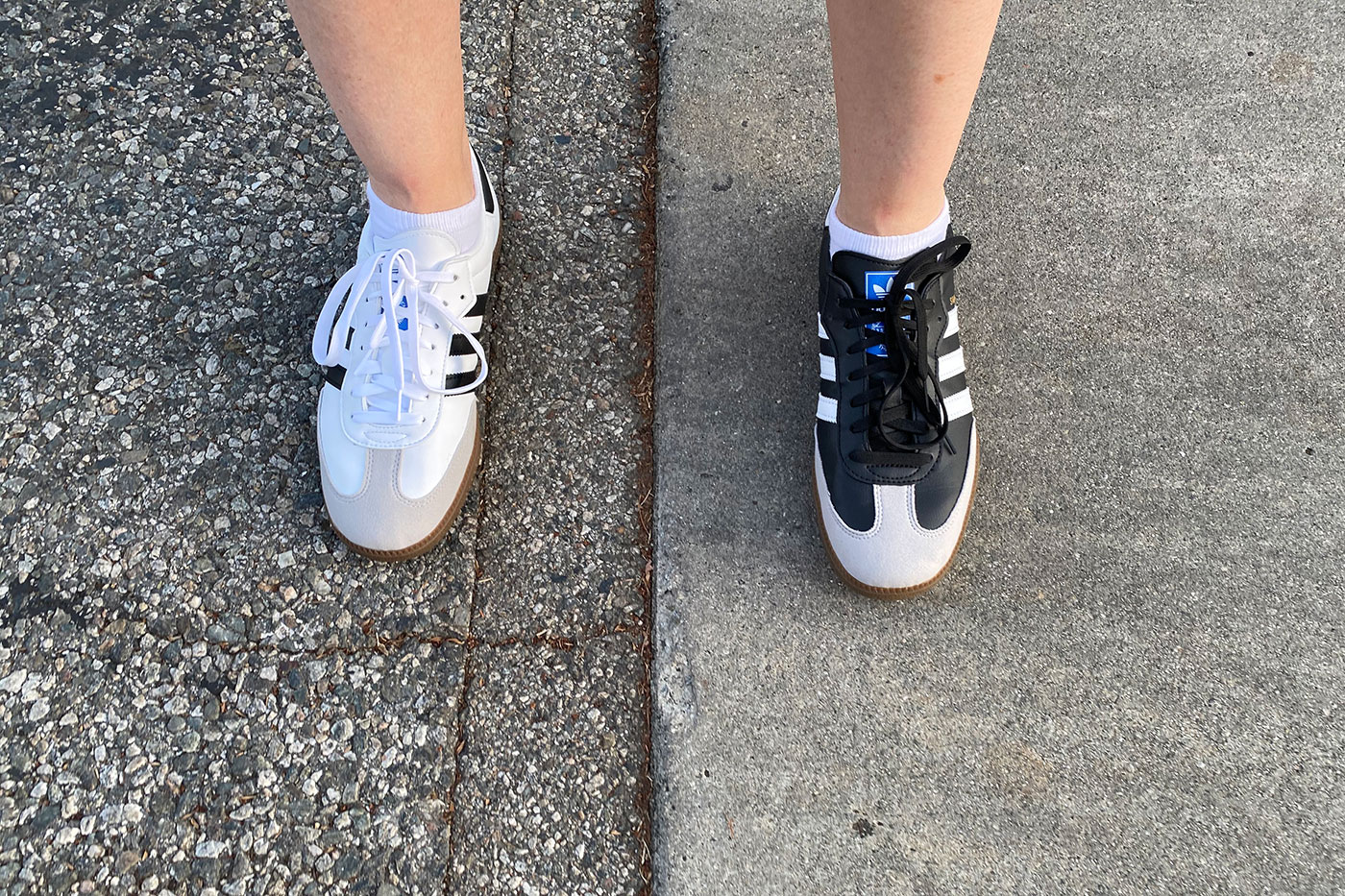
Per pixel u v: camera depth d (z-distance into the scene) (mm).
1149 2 1688
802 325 1435
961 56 929
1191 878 1121
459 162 1170
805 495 1322
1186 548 1296
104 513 1288
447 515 1250
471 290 1255
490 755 1179
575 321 1436
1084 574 1280
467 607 1253
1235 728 1196
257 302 1434
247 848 1125
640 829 1151
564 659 1230
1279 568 1286
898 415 1199
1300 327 1443
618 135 1582
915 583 1213
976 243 1494
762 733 1184
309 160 1540
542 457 1345
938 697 1207
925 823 1143
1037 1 1686
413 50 958
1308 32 1666
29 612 1229
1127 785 1166
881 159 1065
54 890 1097
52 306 1418
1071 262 1482
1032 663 1229
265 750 1171
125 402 1357
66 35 1619
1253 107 1604
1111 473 1342
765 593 1261
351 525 1222
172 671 1205
